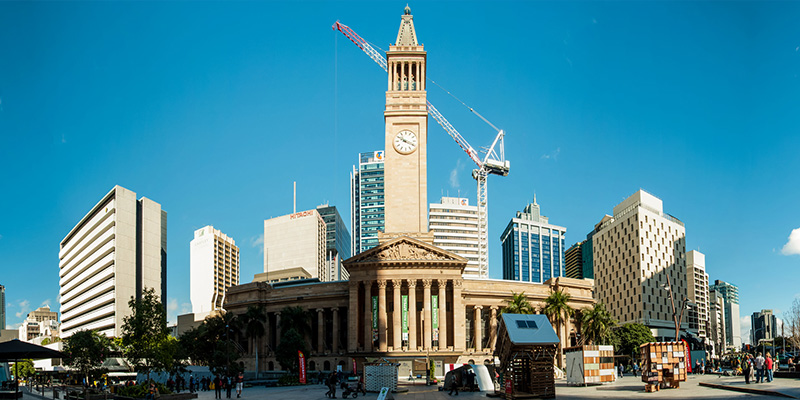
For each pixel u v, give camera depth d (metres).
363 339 134.50
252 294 156.12
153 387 72.31
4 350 67.12
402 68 152.00
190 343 149.25
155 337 84.06
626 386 77.69
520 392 64.88
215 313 177.38
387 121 149.00
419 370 126.56
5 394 74.44
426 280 130.62
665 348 70.12
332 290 147.38
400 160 146.75
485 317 153.25
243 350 155.50
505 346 64.62
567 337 144.25
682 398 56.75
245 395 83.31
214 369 120.94
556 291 139.75
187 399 75.19
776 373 77.88
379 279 131.12
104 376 123.94
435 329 128.88
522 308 130.38
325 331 149.12
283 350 126.38
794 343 186.75
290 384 108.50
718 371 92.50
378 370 82.12
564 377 120.62
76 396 75.56
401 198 144.88
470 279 146.25
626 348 176.75
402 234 141.25
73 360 124.88
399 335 129.00
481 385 78.31
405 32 155.00
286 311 140.38
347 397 76.38
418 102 149.62
